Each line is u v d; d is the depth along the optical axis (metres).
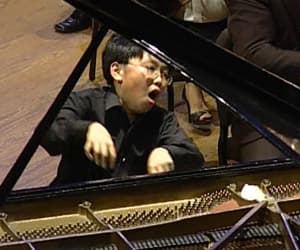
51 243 2.06
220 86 1.71
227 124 3.24
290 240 2.01
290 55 3.06
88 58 2.06
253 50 3.11
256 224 2.17
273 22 3.17
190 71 1.72
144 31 1.74
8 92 4.60
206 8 3.77
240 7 3.17
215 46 1.74
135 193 2.37
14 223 2.23
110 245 2.10
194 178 2.41
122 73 2.77
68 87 2.04
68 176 2.81
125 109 2.81
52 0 5.79
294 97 1.70
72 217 2.27
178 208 2.33
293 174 2.45
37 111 4.39
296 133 1.66
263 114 1.67
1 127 4.21
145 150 2.79
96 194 2.34
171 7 3.70
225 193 2.38
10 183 1.94
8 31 5.37
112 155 2.72
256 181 2.43
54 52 5.09
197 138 4.17
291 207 2.24
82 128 2.73
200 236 2.14
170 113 2.87
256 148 3.09
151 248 2.10
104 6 1.73
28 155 1.97
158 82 2.77
